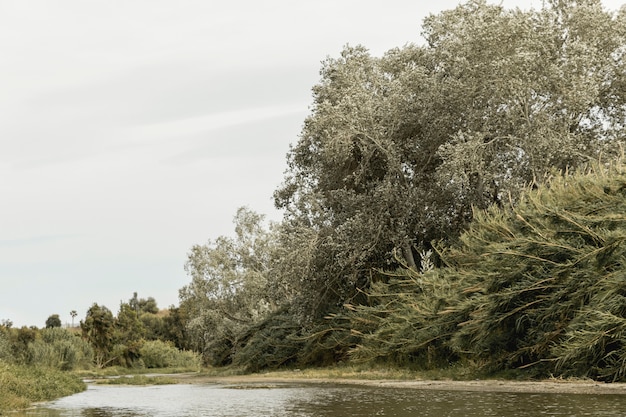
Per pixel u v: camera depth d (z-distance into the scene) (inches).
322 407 519.8
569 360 676.1
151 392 879.7
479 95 1278.3
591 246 682.8
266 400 625.9
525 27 1205.7
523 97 1173.7
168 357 3139.8
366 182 1450.5
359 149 1430.9
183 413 504.4
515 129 1218.0
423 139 1365.7
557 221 746.2
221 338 2292.1
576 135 1232.8
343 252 1250.0
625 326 602.5
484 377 807.7
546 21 1267.2
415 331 970.1
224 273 2310.5
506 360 790.5
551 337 701.3
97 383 1293.1
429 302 965.2
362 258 1253.1
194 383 1206.3
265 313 2119.8
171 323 4079.7
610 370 620.7
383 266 1354.6
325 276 1327.5
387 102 1331.2
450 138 1332.4
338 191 1364.4
